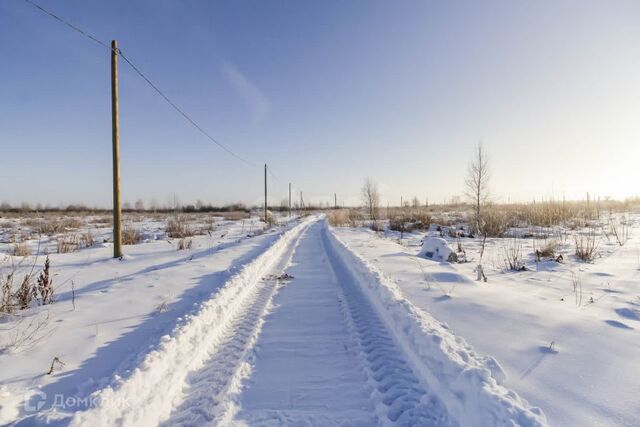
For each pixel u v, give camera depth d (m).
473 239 15.35
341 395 3.02
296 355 3.78
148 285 6.42
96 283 6.61
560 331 3.79
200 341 3.87
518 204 31.75
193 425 2.63
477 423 2.35
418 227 22.08
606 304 4.95
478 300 5.07
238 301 5.59
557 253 10.06
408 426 2.55
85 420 2.32
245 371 3.44
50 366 3.21
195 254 10.74
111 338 3.88
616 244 11.68
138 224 26.28
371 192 36.16
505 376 2.80
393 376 3.25
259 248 11.95
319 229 24.98
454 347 3.14
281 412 2.78
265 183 35.78
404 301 4.62
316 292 6.38
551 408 2.46
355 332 4.33
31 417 2.37
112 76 9.56
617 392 2.59
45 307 5.02
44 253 10.73
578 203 28.03
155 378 3.05
